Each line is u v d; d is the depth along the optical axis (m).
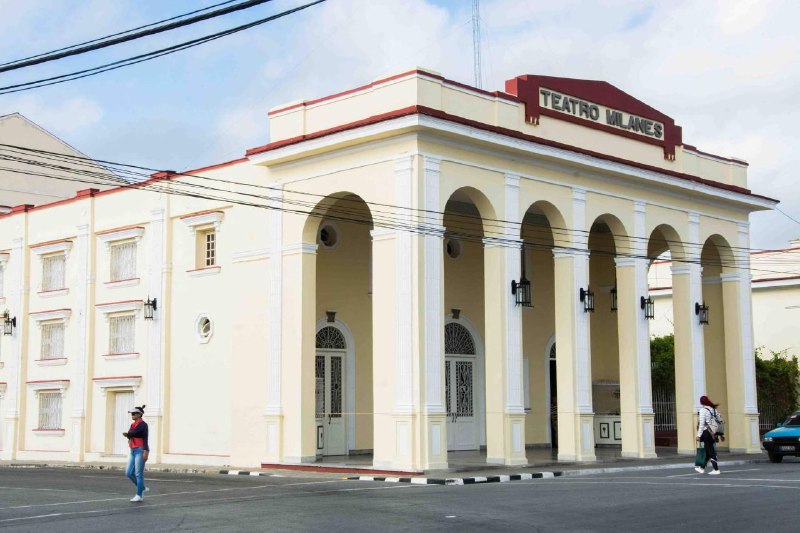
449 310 29.06
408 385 21.95
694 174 30.55
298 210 24.97
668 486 18.67
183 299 28.31
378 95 23.33
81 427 30.64
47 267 32.84
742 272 32.09
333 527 13.30
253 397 25.64
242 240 26.58
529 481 20.75
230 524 13.72
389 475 21.59
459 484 20.06
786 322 41.59
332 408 26.61
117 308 29.91
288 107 25.28
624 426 27.41
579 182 26.56
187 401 27.80
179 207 28.64
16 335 33.19
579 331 25.92
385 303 22.64
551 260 32.12
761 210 32.84
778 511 14.64
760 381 39.06
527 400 30.70
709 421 22.28
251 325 25.95
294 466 24.09
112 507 16.20
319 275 26.66
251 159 25.52
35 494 18.62
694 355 29.52
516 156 24.73
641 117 29.05
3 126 37.81
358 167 23.62
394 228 22.62
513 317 24.25
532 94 25.58
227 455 26.42
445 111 23.14
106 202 30.97
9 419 32.91
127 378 29.22
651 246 33.56
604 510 14.84
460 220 29.55
